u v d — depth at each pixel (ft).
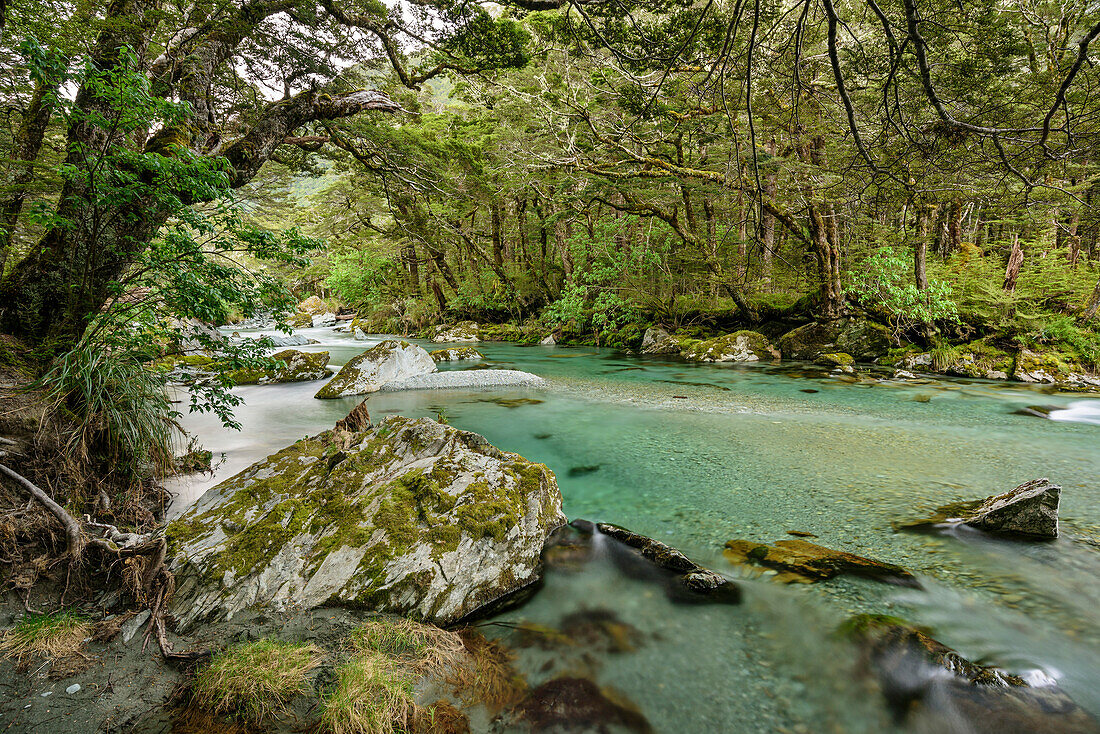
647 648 8.46
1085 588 9.96
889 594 9.77
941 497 14.88
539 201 75.77
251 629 8.29
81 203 12.46
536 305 87.20
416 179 38.68
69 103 10.21
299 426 23.93
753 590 10.09
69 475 11.30
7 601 8.56
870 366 44.19
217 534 10.18
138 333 13.80
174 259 11.98
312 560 9.65
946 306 41.47
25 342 14.11
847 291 48.08
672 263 67.72
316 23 20.93
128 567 9.30
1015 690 7.37
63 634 7.91
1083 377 35.14
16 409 11.43
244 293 12.96
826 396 32.14
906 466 17.95
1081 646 8.30
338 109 24.70
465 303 94.53
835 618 9.07
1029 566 10.77
